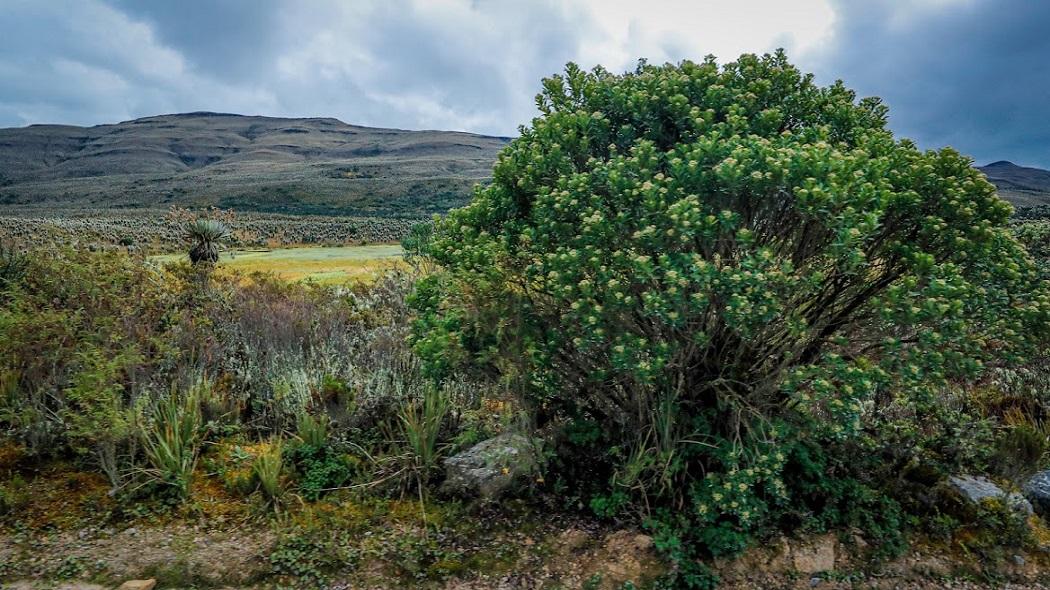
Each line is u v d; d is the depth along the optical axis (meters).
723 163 3.43
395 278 8.59
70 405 5.26
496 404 5.67
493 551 4.14
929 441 4.86
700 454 4.34
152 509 4.52
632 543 4.09
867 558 4.09
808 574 3.96
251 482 4.77
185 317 6.36
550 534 4.27
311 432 5.22
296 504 4.62
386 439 5.33
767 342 4.19
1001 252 3.91
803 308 4.15
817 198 3.33
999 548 4.15
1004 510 4.30
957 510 4.37
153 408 5.30
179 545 4.15
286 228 55.59
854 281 4.04
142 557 4.03
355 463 5.01
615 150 4.45
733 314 3.43
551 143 4.50
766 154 3.53
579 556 4.07
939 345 3.80
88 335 5.12
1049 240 6.66
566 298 3.98
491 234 4.79
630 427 4.53
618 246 3.87
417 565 4.01
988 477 4.86
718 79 4.56
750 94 4.30
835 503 4.31
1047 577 3.99
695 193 3.71
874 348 4.10
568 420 4.86
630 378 4.11
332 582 3.91
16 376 5.37
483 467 4.76
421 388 5.89
